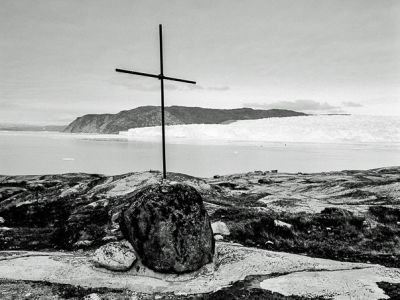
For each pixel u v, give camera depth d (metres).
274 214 26.50
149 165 125.50
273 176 67.94
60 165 127.19
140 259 16.52
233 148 197.38
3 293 13.94
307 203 31.94
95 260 16.59
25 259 17.80
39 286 14.67
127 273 16.19
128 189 35.56
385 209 29.06
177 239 16.11
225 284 14.99
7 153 179.00
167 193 16.86
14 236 24.20
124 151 187.00
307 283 14.88
